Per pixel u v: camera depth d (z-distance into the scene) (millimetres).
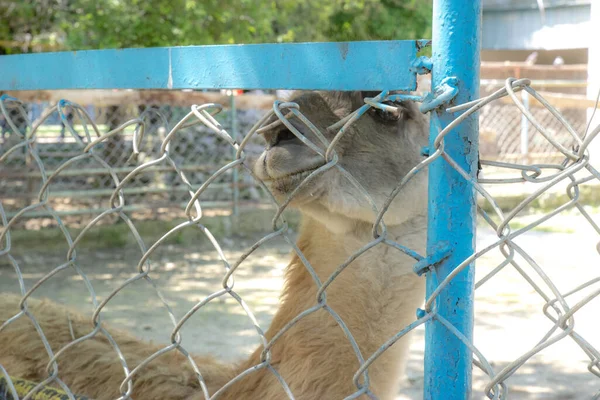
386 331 2461
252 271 8945
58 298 7520
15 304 3412
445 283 1335
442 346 1390
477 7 1348
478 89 1370
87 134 2062
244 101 11227
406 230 2473
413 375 5262
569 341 6113
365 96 2324
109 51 2143
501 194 12195
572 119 13477
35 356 3047
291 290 2572
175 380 2768
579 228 11180
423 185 2434
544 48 17078
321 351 2377
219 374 2789
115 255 9773
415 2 11328
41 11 11141
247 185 11391
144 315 6836
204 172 11414
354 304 2441
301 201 2246
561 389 4965
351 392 2377
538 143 13883
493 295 7680
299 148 2080
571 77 15875
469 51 1346
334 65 1554
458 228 1368
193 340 5980
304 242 2607
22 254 9609
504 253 1421
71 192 10305
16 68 2609
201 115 1740
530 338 6191
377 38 11320
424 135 2486
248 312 1719
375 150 2342
